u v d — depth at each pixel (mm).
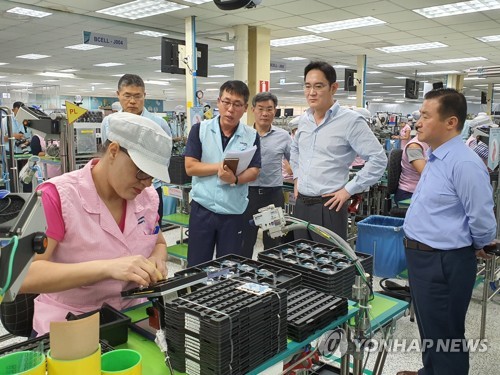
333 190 2498
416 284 2109
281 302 1157
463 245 1961
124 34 8375
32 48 10086
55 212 1232
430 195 2021
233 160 2324
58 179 1293
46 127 2408
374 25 7617
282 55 11055
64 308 1352
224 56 11312
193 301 1100
